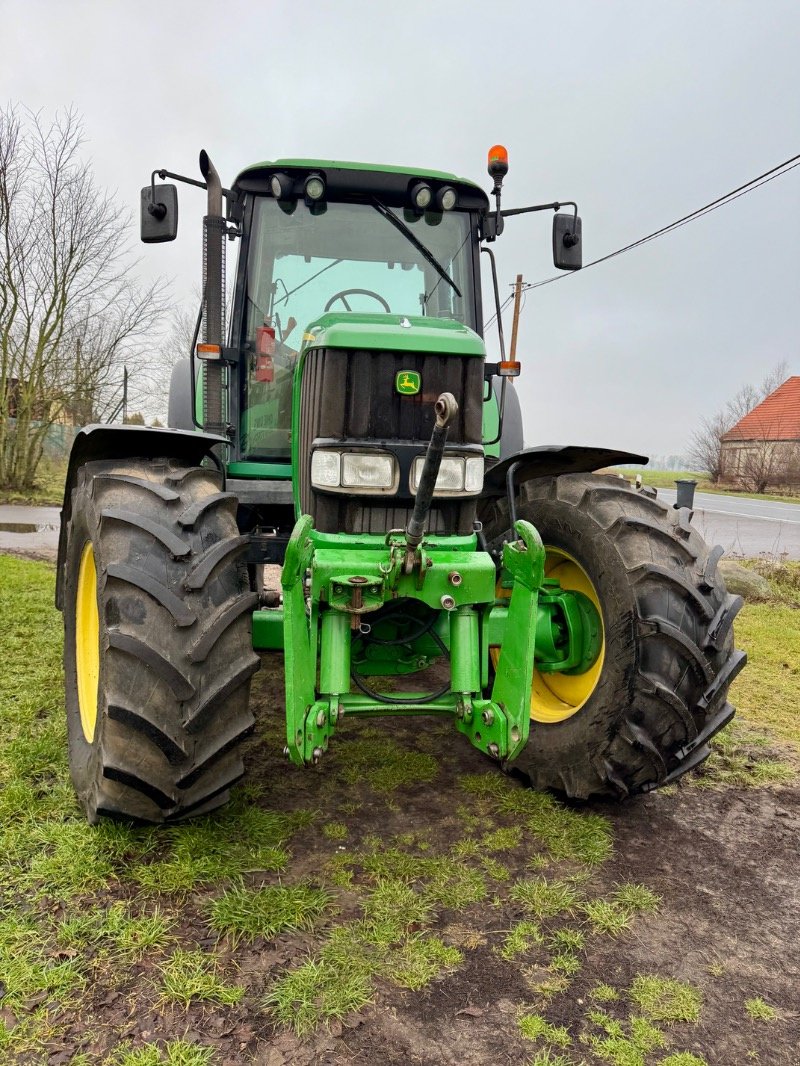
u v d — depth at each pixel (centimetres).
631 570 258
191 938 198
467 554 255
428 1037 170
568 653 289
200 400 421
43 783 276
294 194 346
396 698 252
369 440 254
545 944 204
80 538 276
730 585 724
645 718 252
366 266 361
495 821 268
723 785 308
